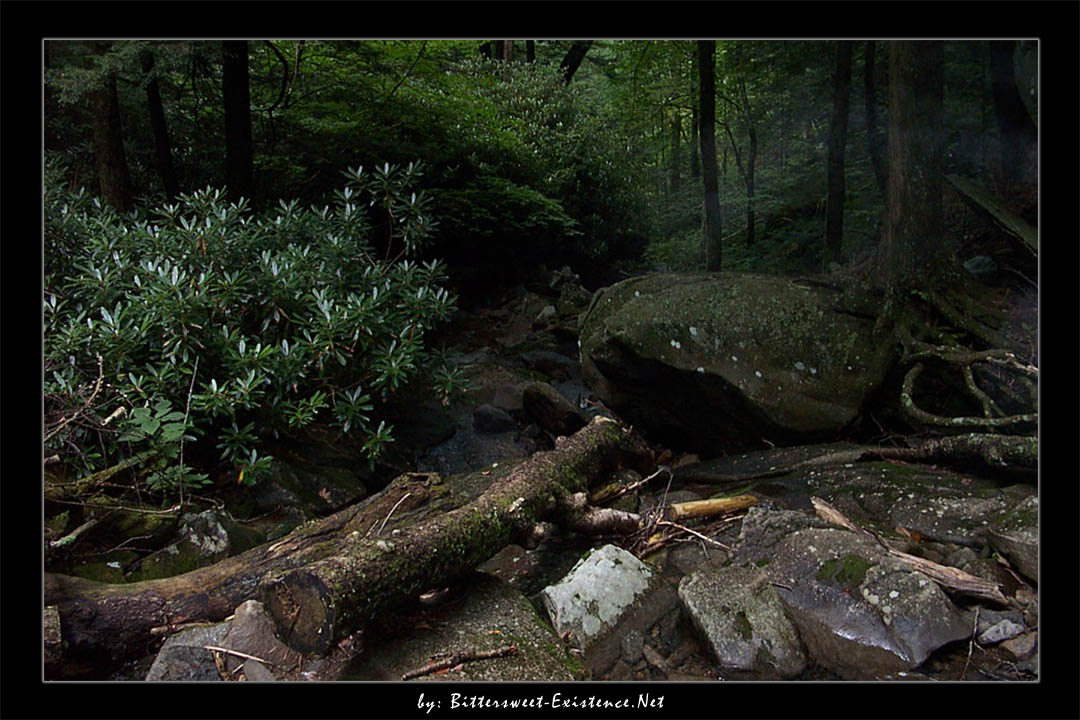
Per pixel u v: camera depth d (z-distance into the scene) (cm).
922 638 237
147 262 386
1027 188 538
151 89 588
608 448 388
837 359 434
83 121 617
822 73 755
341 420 419
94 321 359
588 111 1280
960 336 420
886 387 432
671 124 1152
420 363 478
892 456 386
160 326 371
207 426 398
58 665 244
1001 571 275
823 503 320
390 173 512
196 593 265
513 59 1373
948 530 302
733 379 430
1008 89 550
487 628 256
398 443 488
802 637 251
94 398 333
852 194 720
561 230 1031
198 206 450
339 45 715
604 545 316
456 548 260
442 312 465
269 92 764
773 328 446
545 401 519
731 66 831
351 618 219
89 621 252
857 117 716
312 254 446
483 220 909
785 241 820
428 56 816
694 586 269
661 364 450
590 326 537
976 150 599
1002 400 393
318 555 277
